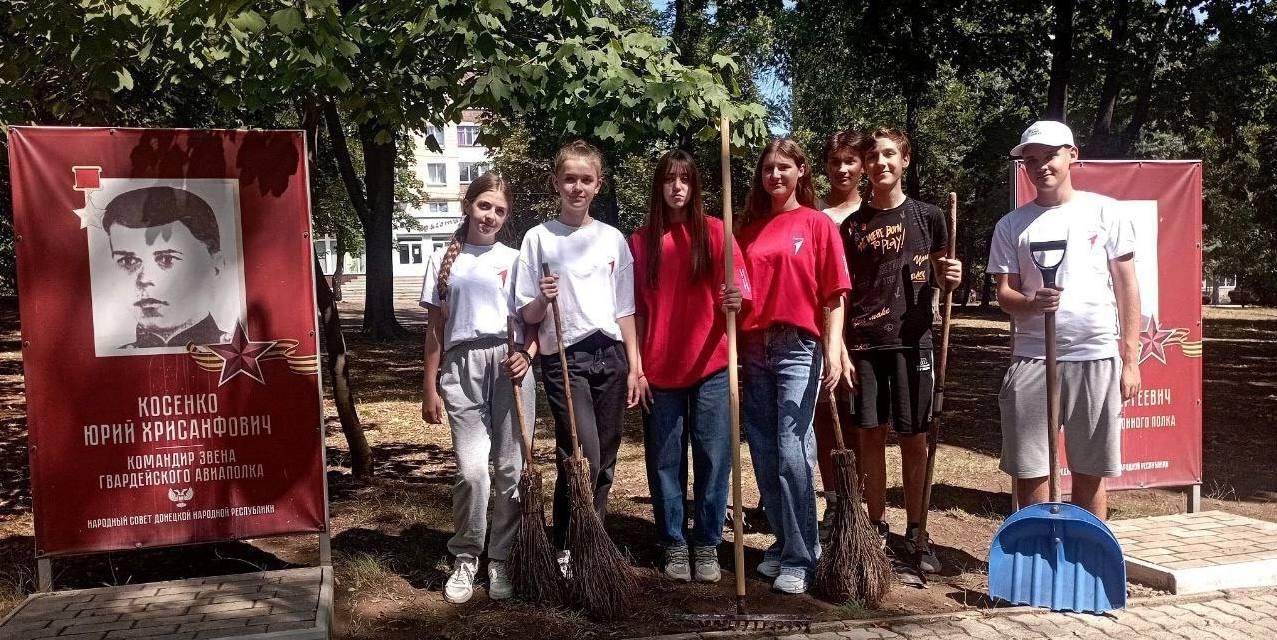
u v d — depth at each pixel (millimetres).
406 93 5734
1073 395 4312
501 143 6141
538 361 4402
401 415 9805
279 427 4332
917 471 4734
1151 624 3848
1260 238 33375
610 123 6047
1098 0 16500
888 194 4621
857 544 4125
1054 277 4070
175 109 9422
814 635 3748
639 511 5797
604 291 4238
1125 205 5453
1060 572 4074
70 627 3553
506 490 4203
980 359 16266
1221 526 4992
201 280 4223
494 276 4199
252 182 4266
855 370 4625
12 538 5195
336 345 6574
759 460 4402
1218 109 18516
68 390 4098
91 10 5160
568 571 4059
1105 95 16469
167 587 4016
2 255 24516
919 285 4570
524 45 6434
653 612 4023
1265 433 8789
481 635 3770
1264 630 3770
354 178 10812
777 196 4371
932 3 16422
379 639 3789
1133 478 5574
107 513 4152
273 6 4879
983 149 23562
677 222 4383
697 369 4324
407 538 5215
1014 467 4410
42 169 4031
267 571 4332
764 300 4262
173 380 4207
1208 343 20031
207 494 4262
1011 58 17922
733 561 4793
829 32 23000
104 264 4113
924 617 3900
